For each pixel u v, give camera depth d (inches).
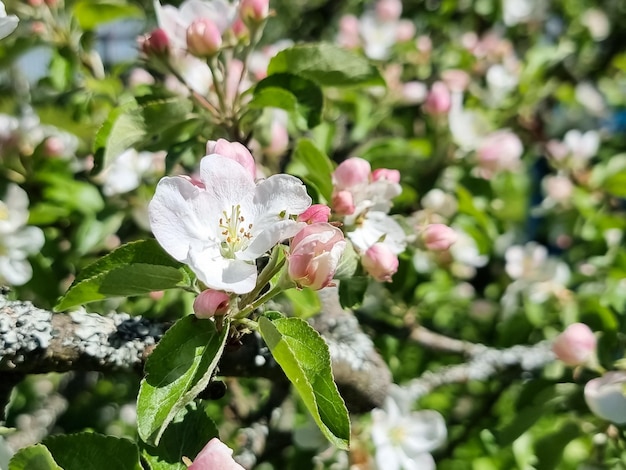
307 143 9.7
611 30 26.7
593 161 22.5
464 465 15.3
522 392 12.7
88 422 16.7
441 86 15.2
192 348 6.5
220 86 10.2
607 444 11.4
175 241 6.4
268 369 8.4
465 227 14.9
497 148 15.1
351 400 9.5
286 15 27.9
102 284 6.7
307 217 7.0
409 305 14.6
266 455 12.8
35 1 12.9
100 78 13.7
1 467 7.3
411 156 13.9
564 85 22.2
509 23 23.4
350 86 10.1
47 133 14.0
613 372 10.5
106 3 12.9
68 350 7.4
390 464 10.9
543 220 21.6
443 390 16.7
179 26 9.8
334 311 10.7
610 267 15.9
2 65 13.8
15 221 11.8
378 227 8.9
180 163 13.4
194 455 7.2
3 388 7.6
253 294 6.9
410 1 24.1
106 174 13.5
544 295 16.6
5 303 7.5
